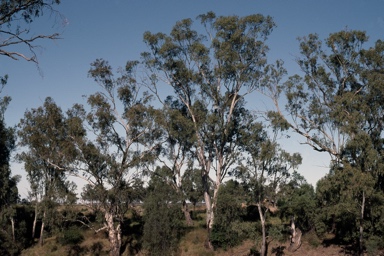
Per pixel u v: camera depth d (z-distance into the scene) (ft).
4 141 146.41
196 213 185.26
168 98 145.69
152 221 123.85
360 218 103.30
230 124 133.90
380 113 111.55
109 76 134.21
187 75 136.36
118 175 128.57
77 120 127.85
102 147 130.52
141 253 131.44
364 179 93.45
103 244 139.85
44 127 136.26
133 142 131.75
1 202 145.59
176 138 135.74
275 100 133.49
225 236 125.59
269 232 111.96
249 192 115.03
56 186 142.00
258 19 132.87
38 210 149.48
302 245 116.78
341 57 130.62
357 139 98.99
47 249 139.54
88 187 127.75
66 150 123.75
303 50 134.00
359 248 102.63
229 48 131.23
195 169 150.51
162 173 140.46
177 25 137.90
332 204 111.34
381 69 122.62
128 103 135.95
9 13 49.49
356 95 112.37
